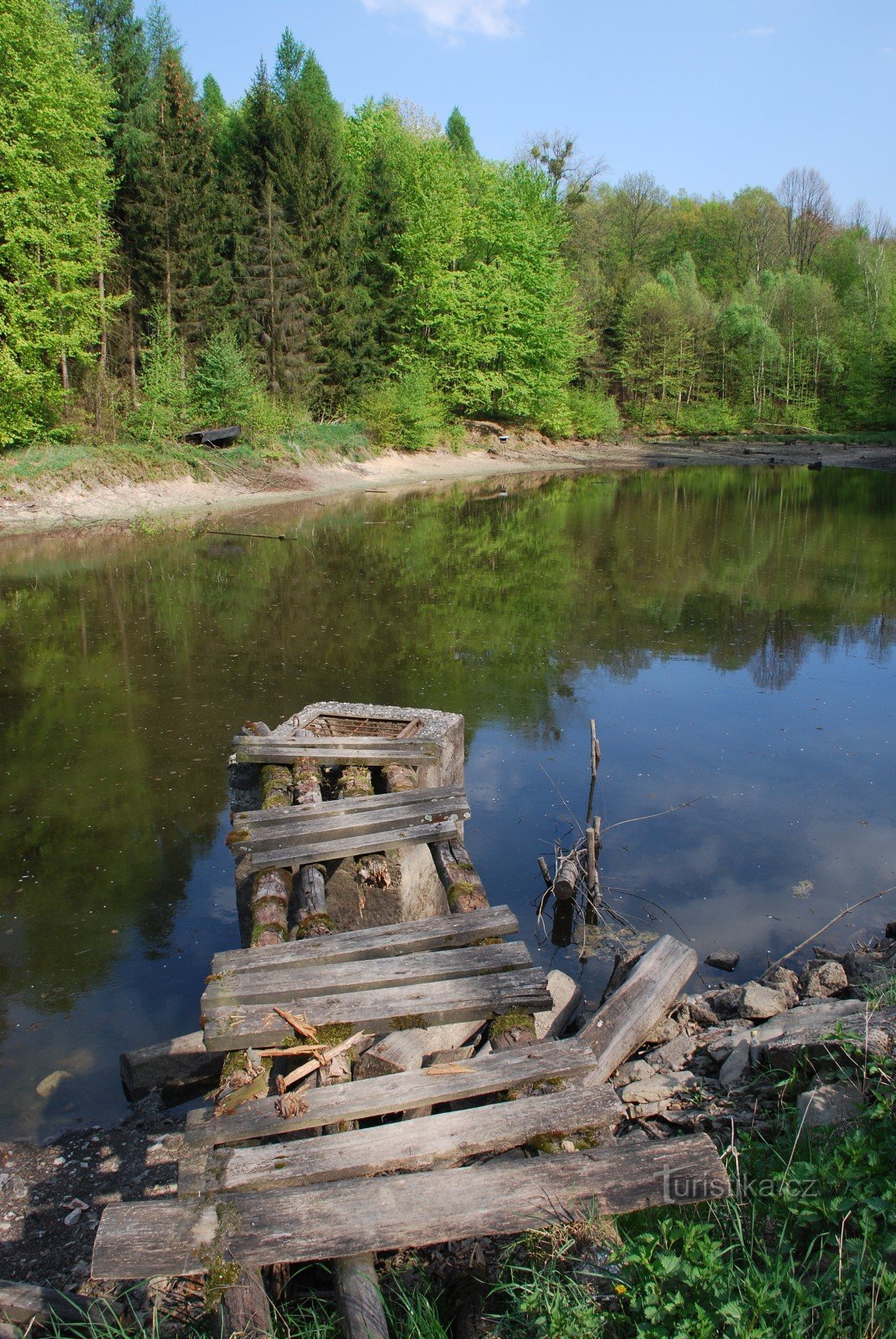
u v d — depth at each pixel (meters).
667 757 8.82
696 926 6.04
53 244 23.33
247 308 34.31
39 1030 5.11
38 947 5.90
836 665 11.92
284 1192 2.79
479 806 7.79
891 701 10.48
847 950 5.69
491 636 13.28
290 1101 3.15
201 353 30.78
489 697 10.58
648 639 13.15
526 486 35.19
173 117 30.42
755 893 6.42
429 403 40.88
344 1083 3.29
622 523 25.19
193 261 30.97
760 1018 4.84
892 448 53.78
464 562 19.23
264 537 22.14
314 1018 3.62
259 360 34.59
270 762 6.21
